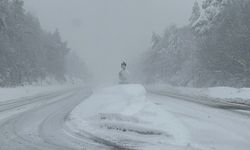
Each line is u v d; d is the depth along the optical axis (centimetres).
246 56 3672
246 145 862
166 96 2642
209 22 4484
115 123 1063
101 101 1681
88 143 872
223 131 1043
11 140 911
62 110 1647
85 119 1249
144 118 1146
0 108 1733
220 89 2805
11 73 5112
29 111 1598
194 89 3447
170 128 1031
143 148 809
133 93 1762
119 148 812
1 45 4819
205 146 838
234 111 1546
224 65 4006
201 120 1258
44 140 912
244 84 3584
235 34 3806
